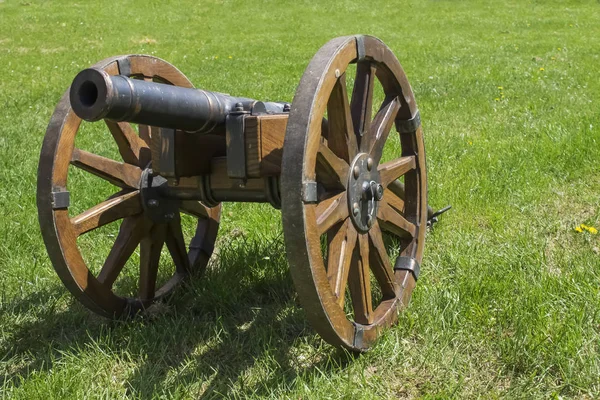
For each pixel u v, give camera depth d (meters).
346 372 2.76
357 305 2.91
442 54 13.38
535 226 4.35
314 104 2.35
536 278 3.49
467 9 21.16
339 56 2.52
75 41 16.28
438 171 5.42
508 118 7.36
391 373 2.79
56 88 10.11
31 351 3.11
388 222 3.11
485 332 3.04
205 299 3.44
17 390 2.66
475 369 2.79
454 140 6.38
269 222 4.46
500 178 5.14
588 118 6.79
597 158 5.48
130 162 3.24
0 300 3.56
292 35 17.30
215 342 3.12
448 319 3.12
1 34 16.95
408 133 3.27
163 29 18.34
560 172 5.29
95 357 2.94
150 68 3.24
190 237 4.37
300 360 2.93
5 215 4.69
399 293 3.17
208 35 17.55
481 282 3.41
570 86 9.30
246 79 10.82
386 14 20.50
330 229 2.73
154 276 3.40
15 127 7.31
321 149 2.47
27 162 5.83
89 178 5.27
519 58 12.46
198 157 2.88
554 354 2.75
